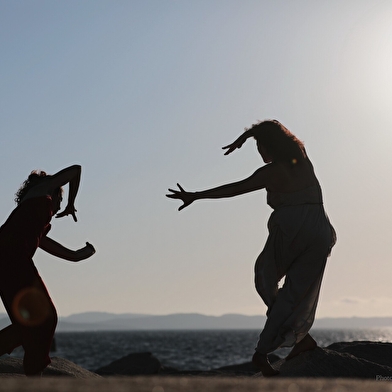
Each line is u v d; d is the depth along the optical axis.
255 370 11.99
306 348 5.90
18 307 5.44
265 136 5.83
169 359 57.44
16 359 7.42
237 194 5.73
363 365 5.75
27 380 2.94
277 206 5.78
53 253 6.23
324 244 5.67
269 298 5.70
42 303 5.48
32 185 5.86
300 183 5.71
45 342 5.46
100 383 2.81
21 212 5.68
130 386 2.72
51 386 2.61
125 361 12.84
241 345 114.88
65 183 5.97
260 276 5.75
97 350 91.19
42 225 5.73
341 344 7.84
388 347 7.04
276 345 5.50
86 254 6.41
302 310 5.57
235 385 2.89
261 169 5.76
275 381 3.16
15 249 5.52
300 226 5.61
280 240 5.68
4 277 5.47
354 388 2.84
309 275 5.62
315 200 5.75
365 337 184.38
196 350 88.25
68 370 7.25
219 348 97.75
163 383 2.92
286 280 5.66
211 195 5.70
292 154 5.74
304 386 2.89
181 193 5.71
